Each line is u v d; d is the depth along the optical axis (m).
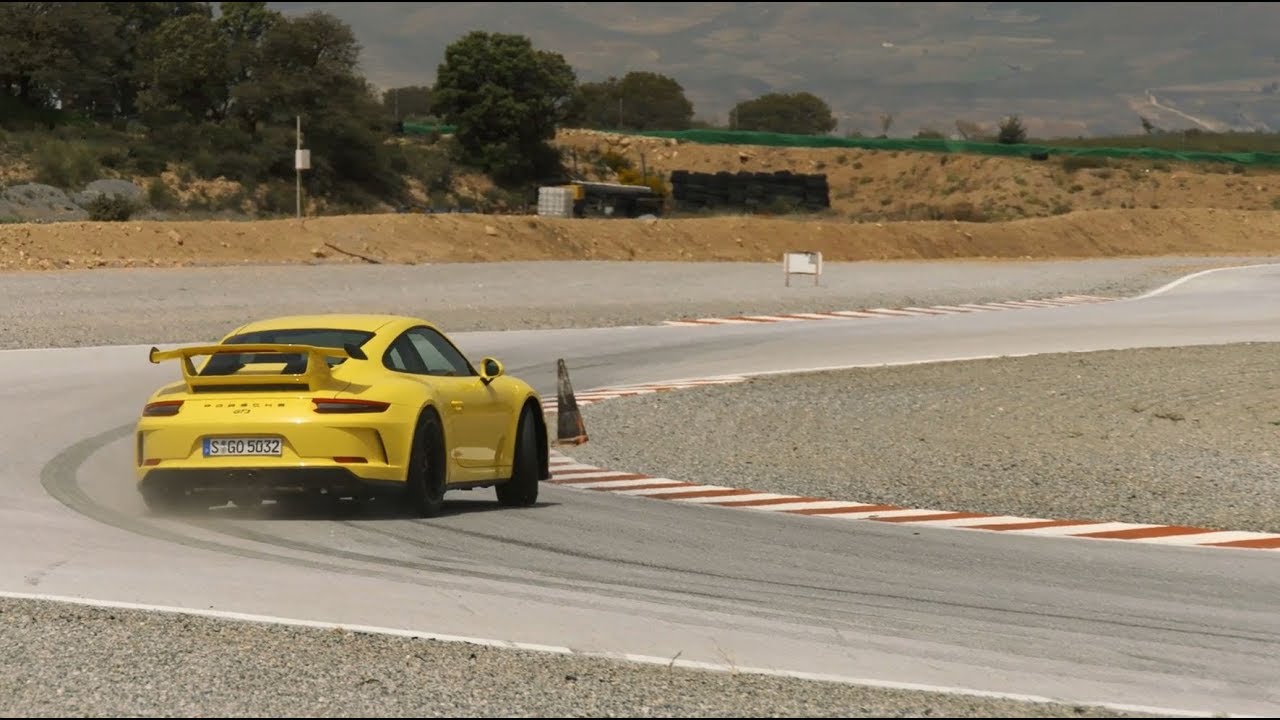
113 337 92.44
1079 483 48.84
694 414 68.19
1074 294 139.12
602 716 20.27
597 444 59.56
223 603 27.44
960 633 26.70
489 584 29.86
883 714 20.62
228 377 35.06
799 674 22.92
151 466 35.06
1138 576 33.00
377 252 162.88
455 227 176.38
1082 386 76.88
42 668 22.58
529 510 41.38
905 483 48.78
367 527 36.16
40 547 32.91
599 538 36.38
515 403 42.06
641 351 93.94
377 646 24.20
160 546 33.19
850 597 29.86
